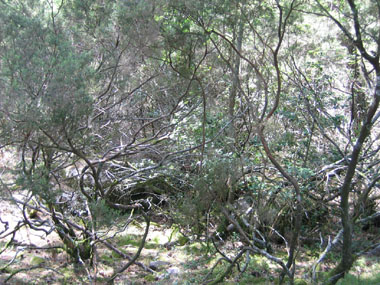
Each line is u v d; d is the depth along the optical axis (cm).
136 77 692
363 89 885
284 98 833
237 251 773
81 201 847
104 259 767
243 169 742
